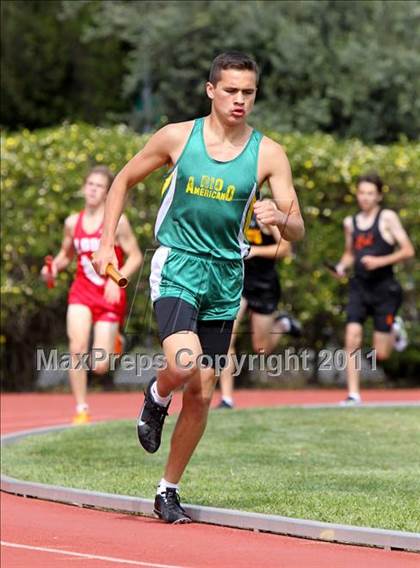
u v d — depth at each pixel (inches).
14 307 1977.1
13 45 3061.0
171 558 777.6
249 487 964.0
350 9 2908.5
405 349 2064.5
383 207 2043.6
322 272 2016.5
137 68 2923.2
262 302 1518.2
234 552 790.5
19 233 1953.7
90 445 1205.1
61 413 1676.9
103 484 1005.2
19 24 3061.0
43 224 1955.0
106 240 869.8
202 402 868.0
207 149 837.8
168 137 845.8
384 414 1397.6
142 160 857.5
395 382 2108.8
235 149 840.3
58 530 875.4
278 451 1147.3
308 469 1047.0
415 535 783.1
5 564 774.5
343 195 2034.9
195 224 842.8
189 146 839.1
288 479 995.9
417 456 1112.2
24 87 3070.9
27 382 2032.5
